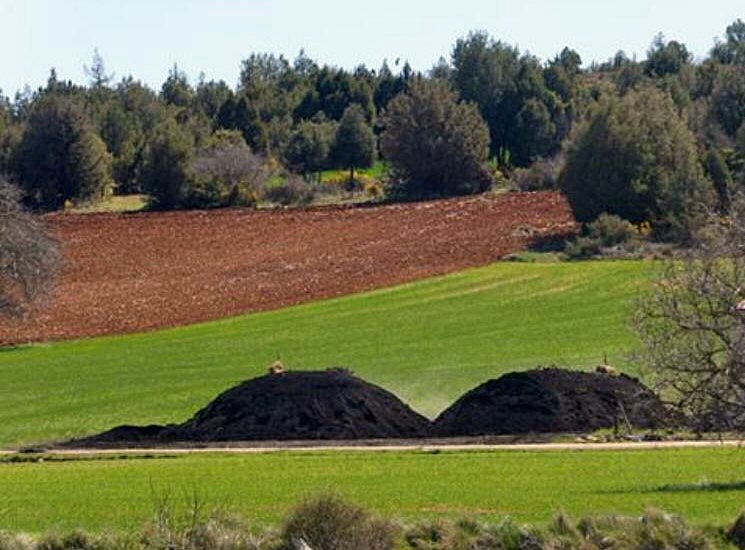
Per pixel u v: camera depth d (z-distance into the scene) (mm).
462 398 80688
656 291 54688
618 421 76562
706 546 40531
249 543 39031
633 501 49656
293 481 58500
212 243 162000
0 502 53500
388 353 107750
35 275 116125
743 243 53375
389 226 165375
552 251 142250
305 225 170750
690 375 52906
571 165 151500
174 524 40844
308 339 114062
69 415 90062
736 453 64500
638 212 147125
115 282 142750
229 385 98500
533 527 41562
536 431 76062
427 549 40281
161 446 75125
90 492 56375
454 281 132500
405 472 60812
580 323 114250
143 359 109000
